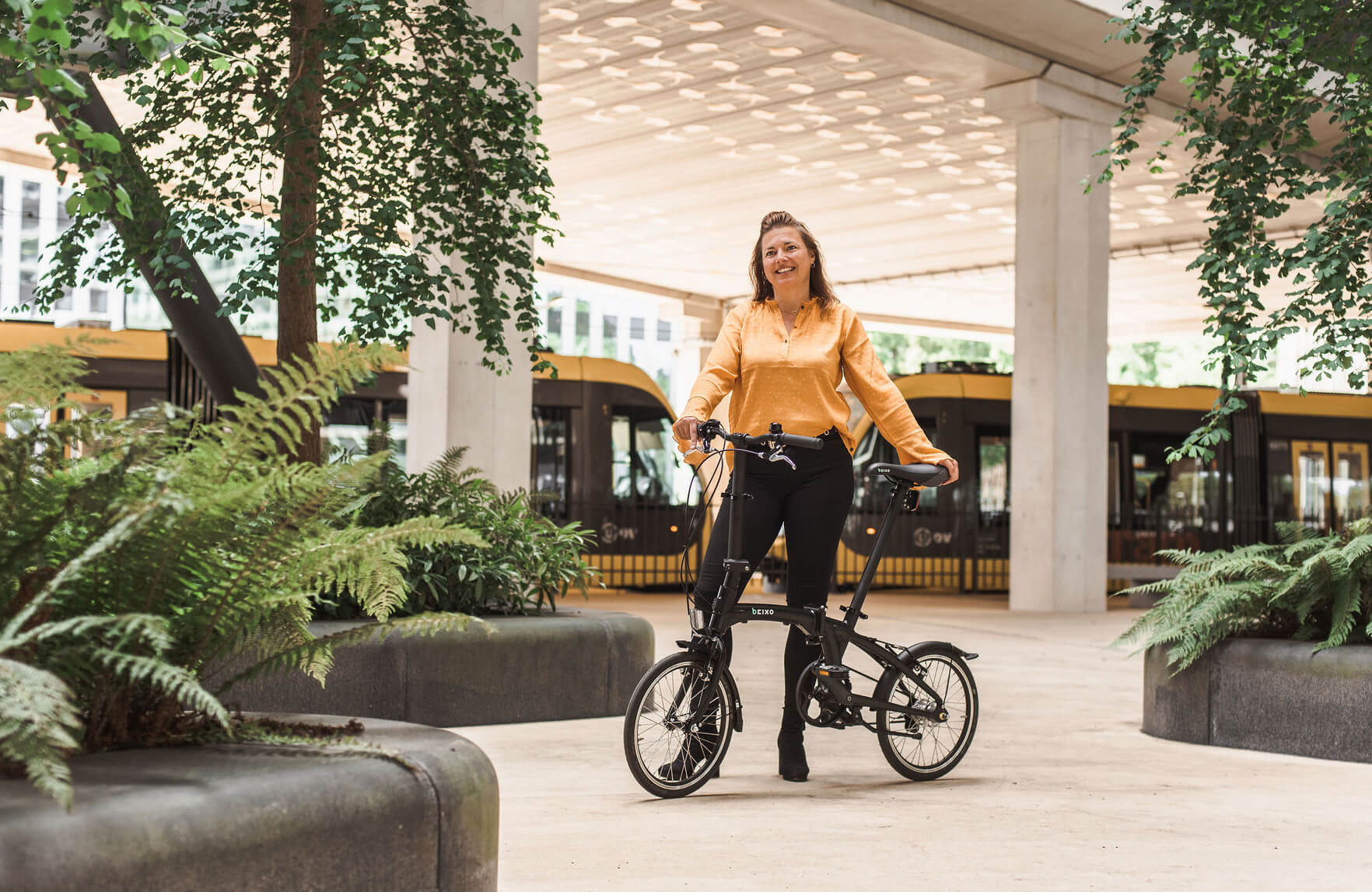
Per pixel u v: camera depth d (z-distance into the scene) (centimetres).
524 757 493
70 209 322
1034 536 1602
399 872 213
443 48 726
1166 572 1808
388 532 238
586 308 6788
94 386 1414
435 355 1052
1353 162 714
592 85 1783
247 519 232
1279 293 2875
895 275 3244
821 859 326
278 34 683
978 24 1468
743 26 1527
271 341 1489
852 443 452
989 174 2278
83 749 216
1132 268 3003
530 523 682
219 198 691
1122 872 319
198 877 185
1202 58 755
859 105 1867
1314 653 522
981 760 500
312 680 529
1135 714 656
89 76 649
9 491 219
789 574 445
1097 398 1631
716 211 2595
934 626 1259
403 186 716
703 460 433
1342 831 375
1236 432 2022
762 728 588
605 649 613
